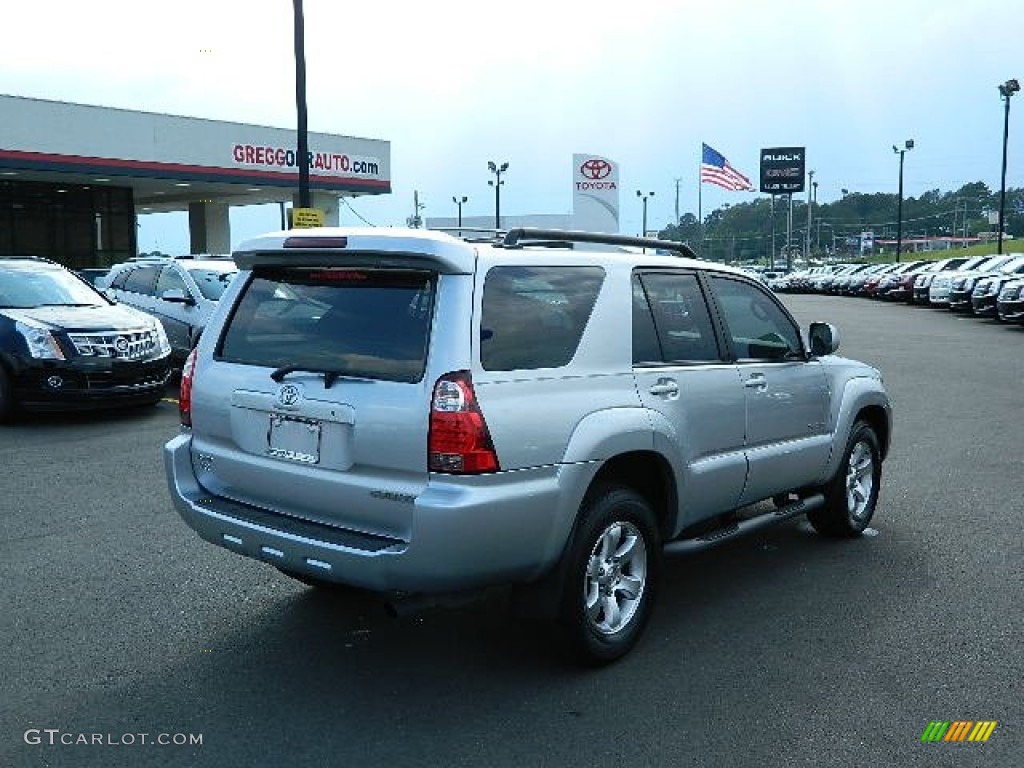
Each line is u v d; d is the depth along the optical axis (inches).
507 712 157.4
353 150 1611.7
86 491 296.2
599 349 173.8
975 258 1371.8
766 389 213.5
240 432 174.6
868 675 172.1
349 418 156.7
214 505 175.6
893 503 294.8
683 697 163.2
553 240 187.2
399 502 151.9
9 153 1243.2
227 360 179.6
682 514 190.7
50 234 1489.9
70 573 221.6
